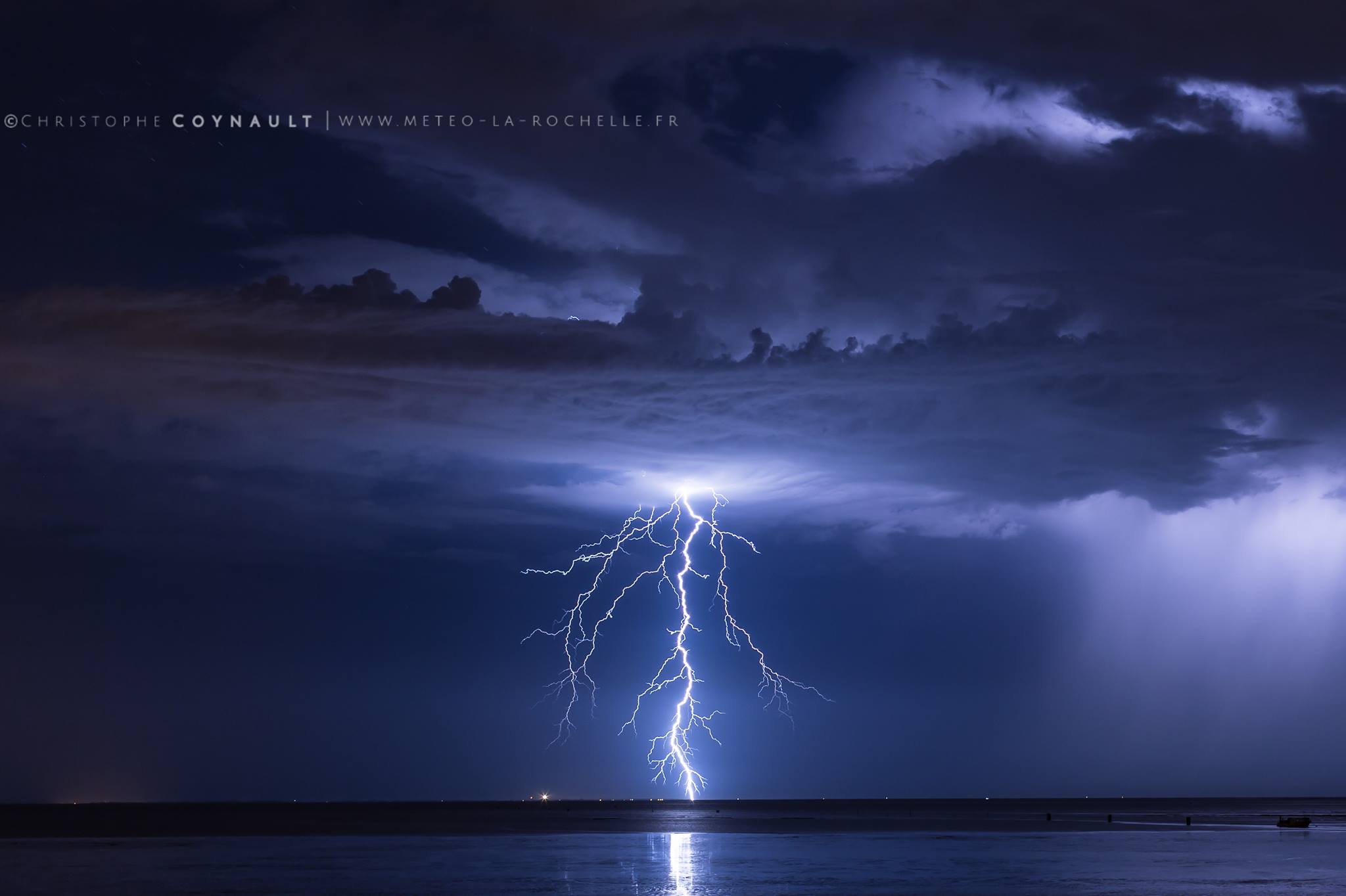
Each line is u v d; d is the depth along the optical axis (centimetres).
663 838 6319
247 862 4566
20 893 3434
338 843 5875
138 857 4903
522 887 3566
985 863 4362
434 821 9881
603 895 3356
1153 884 3594
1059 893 3353
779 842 5819
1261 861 4453
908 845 5550
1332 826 7781
